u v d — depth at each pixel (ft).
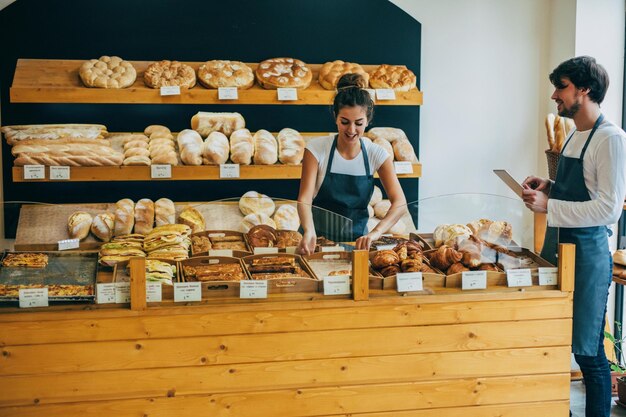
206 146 14.89
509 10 17.44
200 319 9.08
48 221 10.02
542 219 10.54
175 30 16.19
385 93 15.57
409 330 9.58
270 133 15.80
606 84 10.71
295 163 15.30
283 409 9.47
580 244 10.91
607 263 11.04
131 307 8.96
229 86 15.20
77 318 8.87
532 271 9.93
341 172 12.17
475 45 17.43
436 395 9.80
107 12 15.88
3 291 8.83
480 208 10.40
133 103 16.10
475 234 10.20
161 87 14.79
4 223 9.92
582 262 10.95
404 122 17.12
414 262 9.72
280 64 15.81
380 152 12.19
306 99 15.46
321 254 10.01
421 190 17.67
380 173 12.27
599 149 10.62
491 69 17.56
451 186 17.78
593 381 11.47
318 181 12.32
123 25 15.97
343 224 10.28
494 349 9.85
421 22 17.15
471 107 17.61
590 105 10.82
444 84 17.44
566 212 10.53
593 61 10.66
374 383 9.62
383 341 9.54
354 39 16.88
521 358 9.94
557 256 10.00
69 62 15.47
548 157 13.87
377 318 9.46
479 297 9.68
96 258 9.71
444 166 17.69
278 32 16.60
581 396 13.75
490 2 17.35
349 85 12.31
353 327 9.43
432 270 9.87
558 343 10.01
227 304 9.14
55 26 15.72
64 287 9.00
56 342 8.90
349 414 9.62
